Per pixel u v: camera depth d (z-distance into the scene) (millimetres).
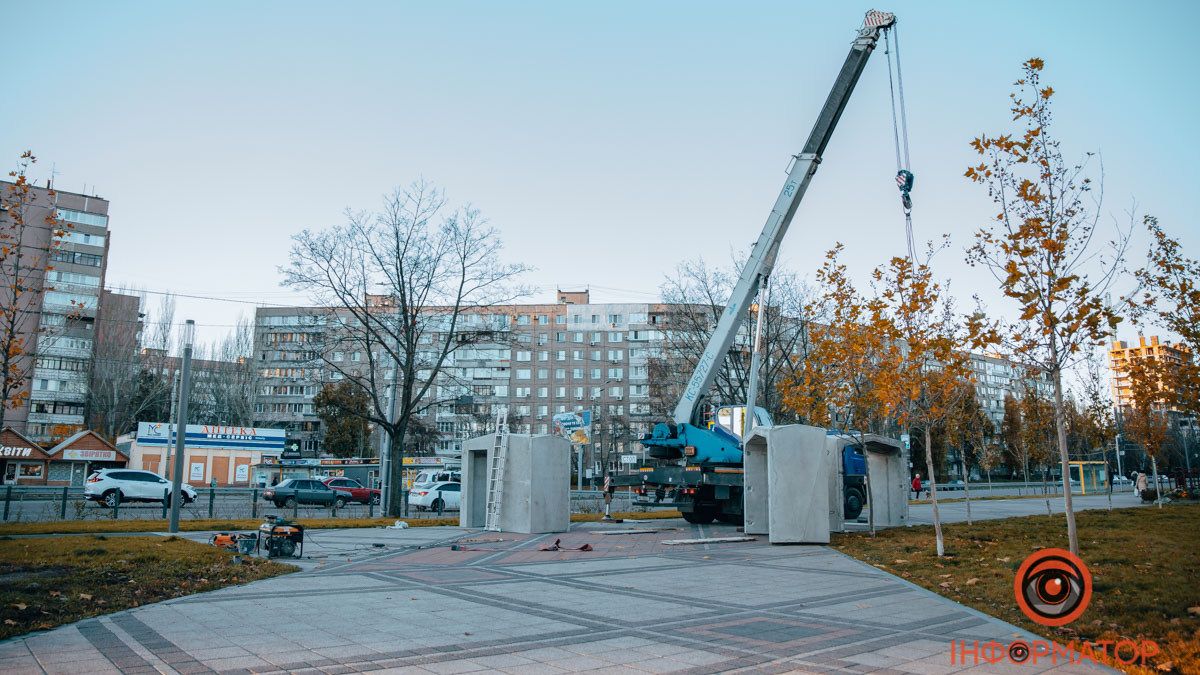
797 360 39094
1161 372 14367
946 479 76500
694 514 27625
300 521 24531
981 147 11227
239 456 57594
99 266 74500
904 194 20828
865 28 22703
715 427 25844
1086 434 44906
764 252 24281
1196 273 14156
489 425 82938
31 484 49469
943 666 7008
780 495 19484
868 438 25281
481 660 7160
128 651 7359
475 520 24703
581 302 103875
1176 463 66562
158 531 20094
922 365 17188
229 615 9289
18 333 17047
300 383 95125
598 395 96375
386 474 31641
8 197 17344
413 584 12188
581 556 16688
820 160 23484
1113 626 8539
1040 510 32531
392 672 6723
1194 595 9875
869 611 9891
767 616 9500
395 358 31609
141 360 69812
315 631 8391
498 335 35406
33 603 9461
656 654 7438
